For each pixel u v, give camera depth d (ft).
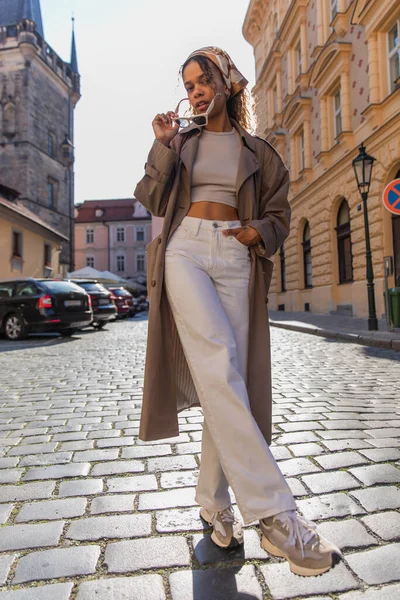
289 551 4.14
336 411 12.07
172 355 5.54
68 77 137.59
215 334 4.84
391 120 37.50
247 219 5.47
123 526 6.24
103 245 190.80
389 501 6.67
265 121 83.15
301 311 66.03
